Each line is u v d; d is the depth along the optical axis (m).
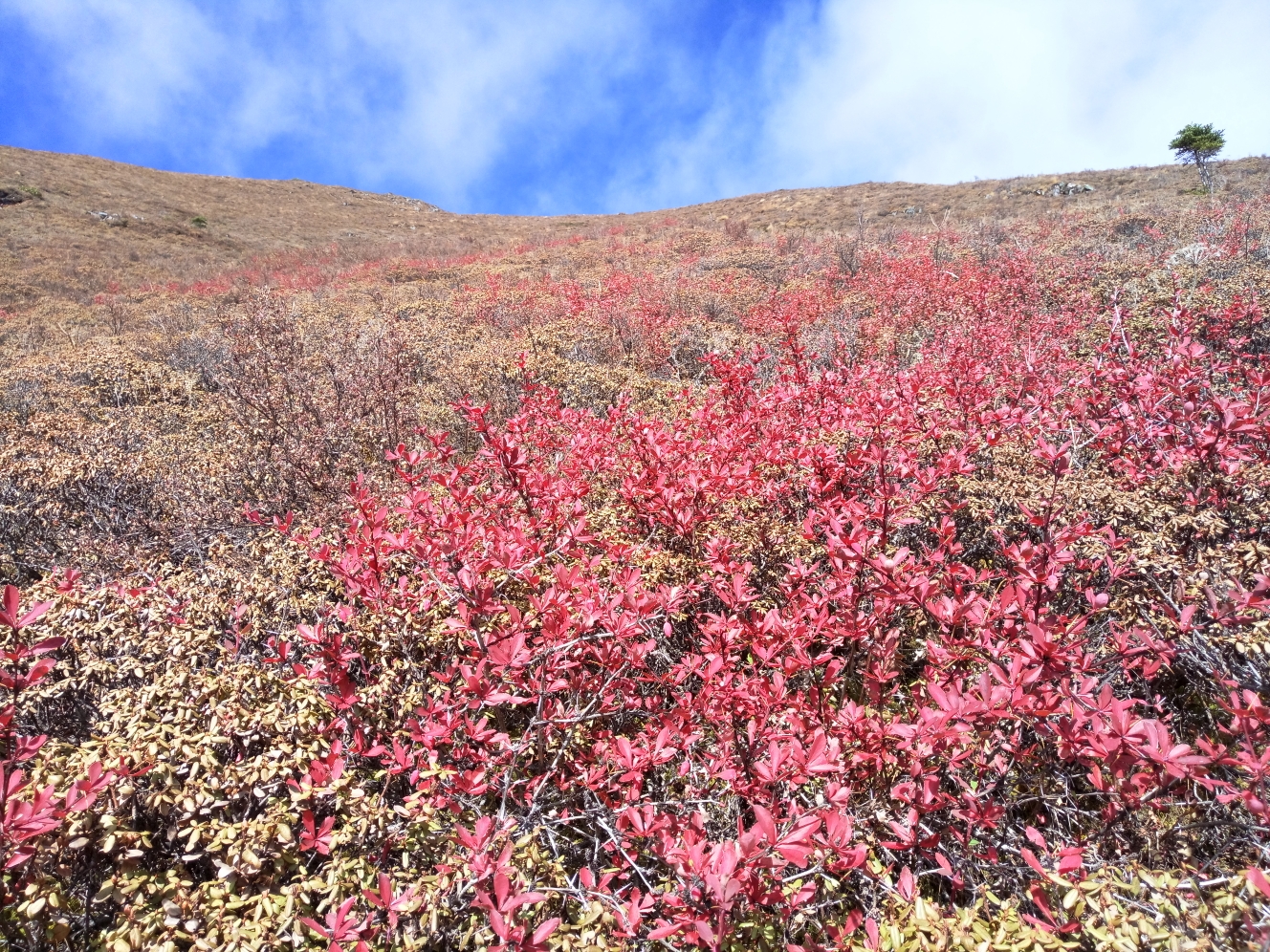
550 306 12.05
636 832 1.86
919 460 3.80
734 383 4.83
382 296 14.70
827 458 3.23
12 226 25.55
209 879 2.02
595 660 2.48
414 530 2.99
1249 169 22.17
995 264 11.53
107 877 1.83
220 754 2.19
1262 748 1.71
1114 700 1.67
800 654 2.21
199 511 4.48
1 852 1.46
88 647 2.68
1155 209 15.38
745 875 1.57
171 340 10.79
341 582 2.90
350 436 5.60
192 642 2.62
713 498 3.41
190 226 32.09
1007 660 2.04
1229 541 3.01
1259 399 3.35
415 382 7.77
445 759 2.36
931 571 2.72
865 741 2.06
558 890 1.77
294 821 1.88
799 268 15.87
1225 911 1.51
